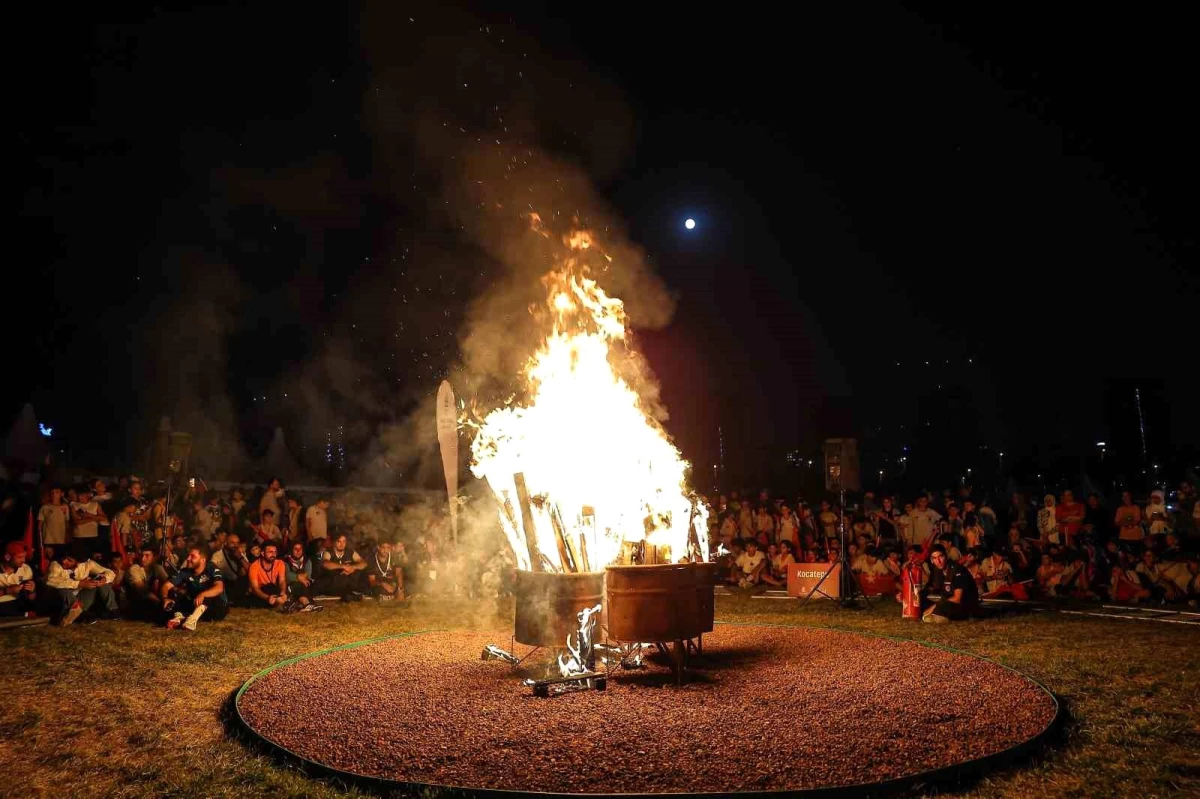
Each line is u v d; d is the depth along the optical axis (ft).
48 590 34.76
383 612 39.11
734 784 14.65
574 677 21.16
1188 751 16.87
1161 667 24.16
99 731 19.16
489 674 23.49
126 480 43.01
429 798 14.43
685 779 14.90
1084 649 27.20
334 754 16.61
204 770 16.47
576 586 22.90
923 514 48.85
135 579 36.73
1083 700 20.49
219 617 35.91
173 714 20.44
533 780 15.01
